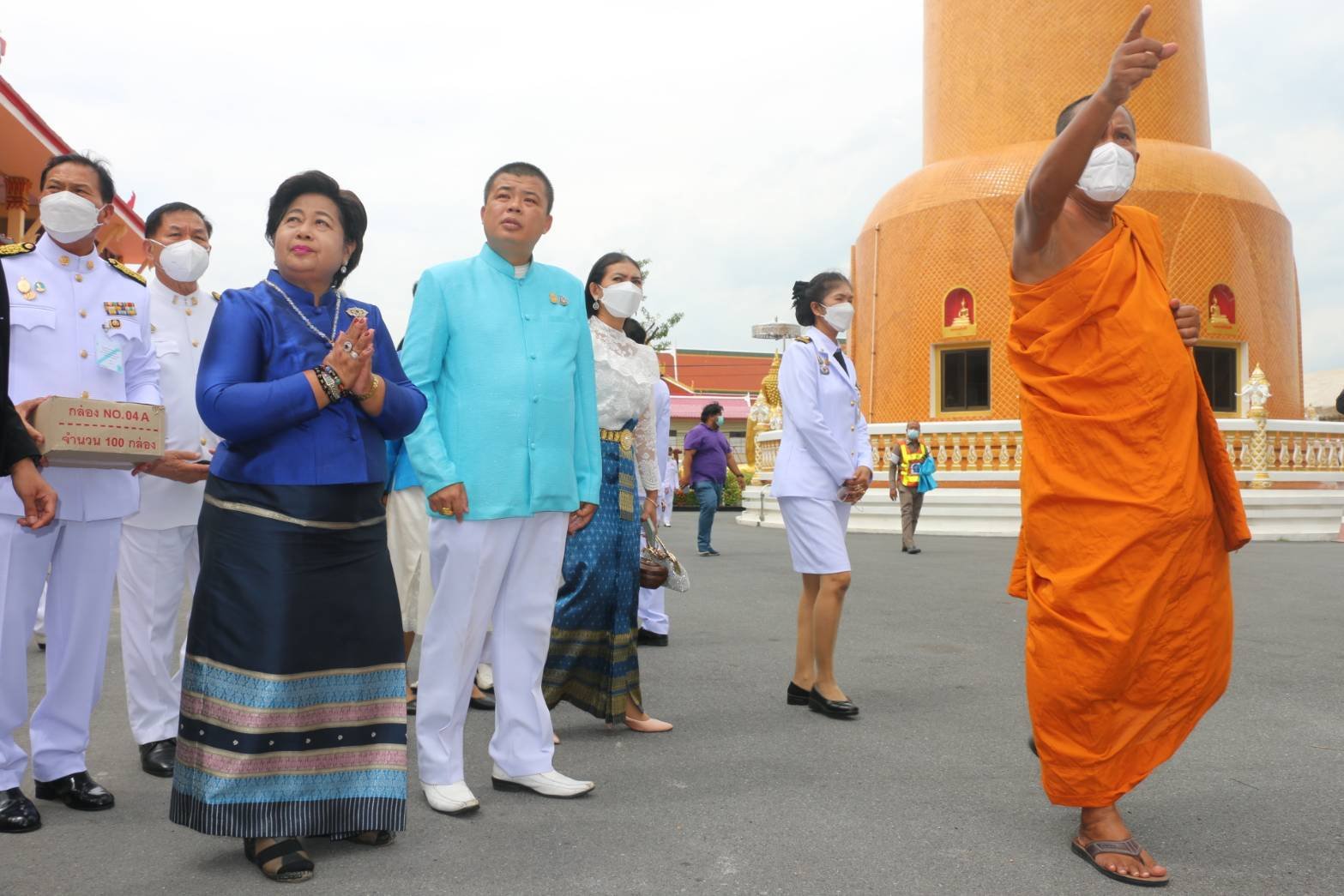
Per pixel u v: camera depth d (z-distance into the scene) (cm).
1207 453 363
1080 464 352
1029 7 2289
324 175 368
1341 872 342
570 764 463
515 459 411
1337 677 646
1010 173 2192
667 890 322
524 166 429
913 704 576
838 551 556
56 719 405
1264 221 2252
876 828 379
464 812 394
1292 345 2314
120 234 1470
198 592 347
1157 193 2159
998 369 2161
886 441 1950
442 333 416
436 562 415
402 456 610
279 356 355
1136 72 321
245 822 329
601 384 521
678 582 555
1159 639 344
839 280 587
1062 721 352
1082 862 348
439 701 405
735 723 537
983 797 415
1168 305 362
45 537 395
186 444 498
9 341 362
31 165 1397
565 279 450
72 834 372
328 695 348
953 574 1172
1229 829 381
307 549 345
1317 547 1562
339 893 319
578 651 511
